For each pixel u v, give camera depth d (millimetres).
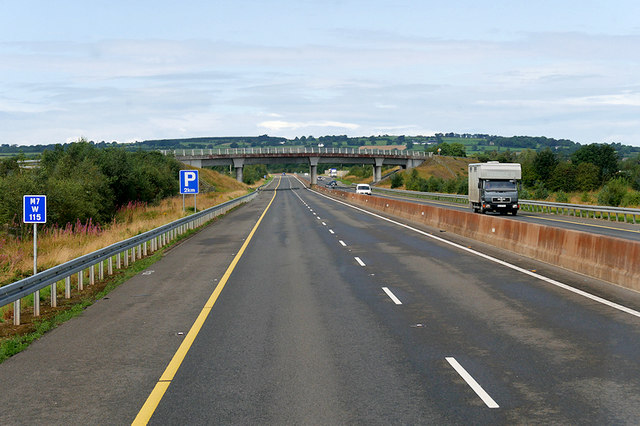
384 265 19125
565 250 18062
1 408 6883
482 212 44531
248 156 138625
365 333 10195
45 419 6500
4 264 18469
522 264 18891
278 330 10484
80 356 9055
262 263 19891
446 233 30938
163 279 16734
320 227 35875
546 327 10438
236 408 6691
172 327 10852
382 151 161000
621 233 30328
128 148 57719
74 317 11984
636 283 13969
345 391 7219
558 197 65875
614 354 8672
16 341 9766
